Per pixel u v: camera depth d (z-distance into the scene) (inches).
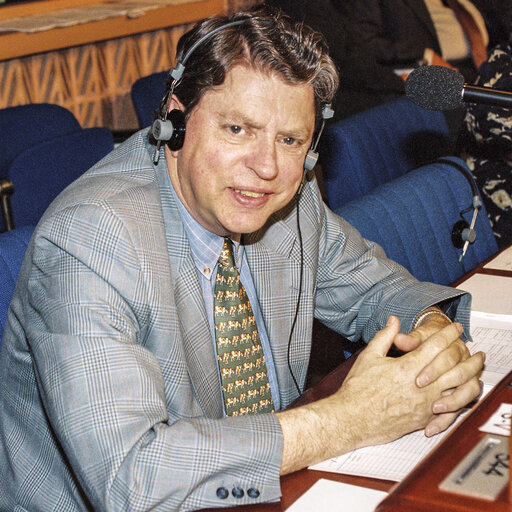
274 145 47.7
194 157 48.8
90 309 45.1
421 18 199.6
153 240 49.2
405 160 106.2
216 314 54.9
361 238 67.1
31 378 50.8
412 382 47.8
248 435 43.3
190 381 50.9
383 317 62.6
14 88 176.4
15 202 95.3
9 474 51.4
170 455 41.9
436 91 56.4
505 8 189.6
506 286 70.1
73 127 114.4
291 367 59.2
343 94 182.9
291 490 42.7
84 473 42.3
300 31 46.8
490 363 56.1
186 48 47.9
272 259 58.8
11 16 181.8
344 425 45.7
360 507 40.6
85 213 47.4
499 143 110.7
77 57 188.4
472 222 83.4
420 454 45.6
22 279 50.4
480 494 32.9
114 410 42.6
